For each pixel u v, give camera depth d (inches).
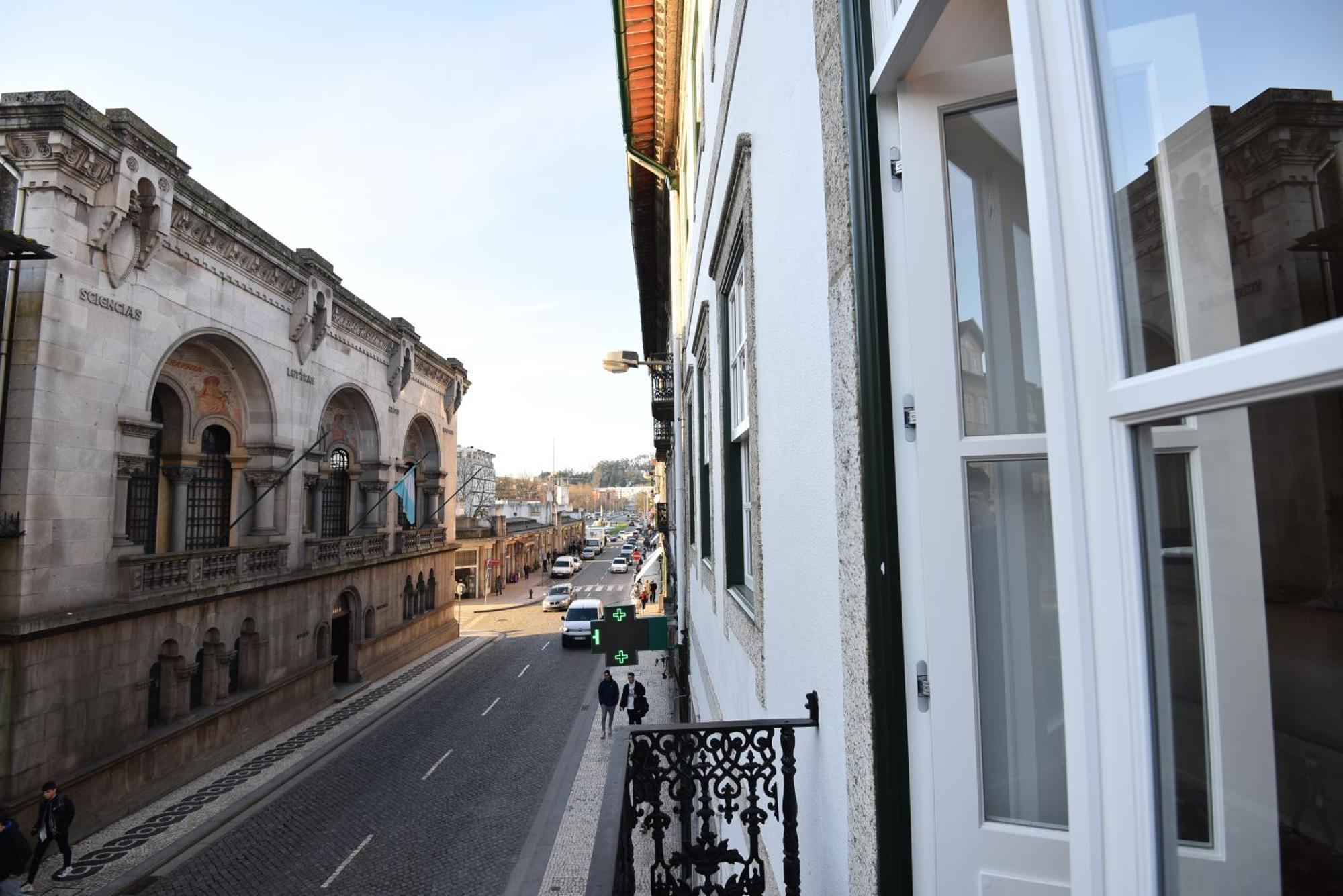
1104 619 31.5
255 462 673.0
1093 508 32.3
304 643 735.1
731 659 194.2
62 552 435.5
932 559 62.9
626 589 1968.5
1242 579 29.2
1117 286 31.7
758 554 140.6
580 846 447.2
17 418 417.1
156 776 507.2
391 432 980.6
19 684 400.5
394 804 514.3
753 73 139.4
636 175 598.9
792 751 91.1
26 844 362.9
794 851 89.3
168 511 586.2
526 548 2359.7
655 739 92.7
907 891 60.4
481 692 862.5
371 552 898.1
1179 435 29.7
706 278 254.2
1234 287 27.8
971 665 61.5
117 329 479.8
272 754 612.4
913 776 61.8
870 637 64.0
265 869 412.2
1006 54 63.7
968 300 65.9
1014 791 61.2
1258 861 29.5
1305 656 28.8
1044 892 58.0
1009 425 64.8
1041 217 34.6
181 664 540.1
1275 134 27.3
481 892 391.2
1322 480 27.0
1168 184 30.4
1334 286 25.7
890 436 64.7
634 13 393.4
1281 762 28.7
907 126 66.9
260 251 637.3
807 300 93.6
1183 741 29.7
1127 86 31.9
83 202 450.6
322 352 779.4
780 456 115.7
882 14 67.4
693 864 89.0
